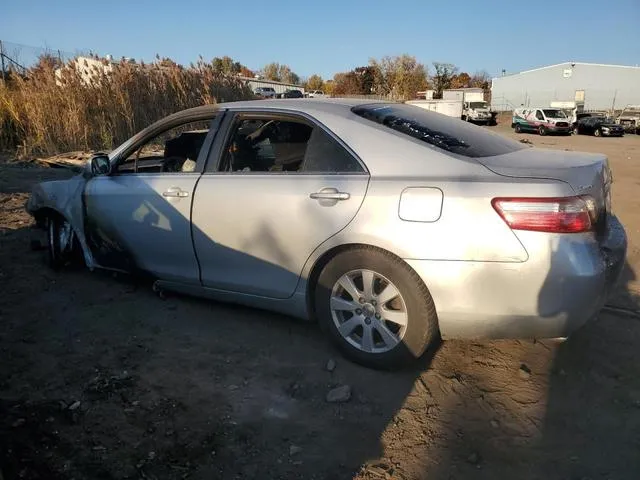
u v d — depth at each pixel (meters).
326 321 3.41
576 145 26.69
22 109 12.78
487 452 2.64
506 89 62.91
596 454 2.62
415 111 3.86
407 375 3.28
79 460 2.54
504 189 2.85
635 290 4.59
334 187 3.22
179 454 2.60
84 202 4.45
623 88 55.97
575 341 3.69
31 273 4.87
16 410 2.90
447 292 2.95
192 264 3.89
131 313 4.10
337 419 2.89
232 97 16.80
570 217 2.78
